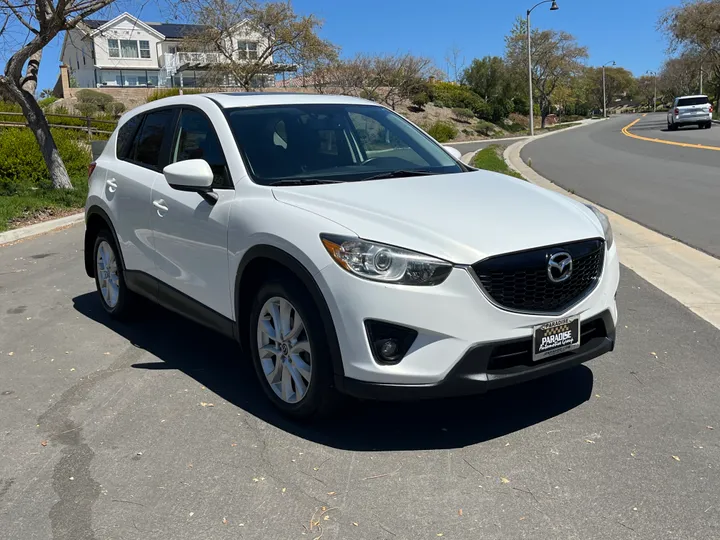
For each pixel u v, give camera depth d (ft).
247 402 13.24
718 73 206.69
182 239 14.46
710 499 9.64
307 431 11.96
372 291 10.45
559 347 11.26
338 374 11.00
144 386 14.14
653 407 12.63
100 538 9.06
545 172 58.13
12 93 41.68
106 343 16.97
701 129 116.67
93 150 22.29
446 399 13.16
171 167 13.32
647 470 10.43
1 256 28.25
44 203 38.27
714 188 41.14
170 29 199.31
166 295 15.48
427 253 10.46
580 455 10.93
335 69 150.30
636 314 18.10
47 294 21.86
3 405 13.38
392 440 11.58
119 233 17.17
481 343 10.54
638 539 8.79
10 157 44.42
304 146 14.37
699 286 20.54
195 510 9.64
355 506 9.66
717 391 13.28
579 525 9.10
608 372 14.33
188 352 16.20
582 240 11.62
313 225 11.27
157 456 11.20
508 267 10.66
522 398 13.14
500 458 10.90
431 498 9.82
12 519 9.54
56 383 14.44
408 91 172.86
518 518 9.29
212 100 15.28
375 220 11.12
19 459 11.23
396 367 10.58
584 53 221.46
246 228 12.39
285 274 11.81
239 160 13.57
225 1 116.57
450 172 14.82
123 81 188.96
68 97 155.33
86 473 10.72
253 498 9.91
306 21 121.19
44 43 40.83
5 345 16.97
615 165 60.34
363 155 15.10
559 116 296.92
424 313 10.39
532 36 217.77
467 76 214.90
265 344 12.63
